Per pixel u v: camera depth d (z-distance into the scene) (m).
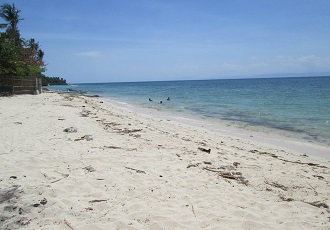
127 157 7.35
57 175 5.71
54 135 9.27
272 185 6.20
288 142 11.45
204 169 6.92
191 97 38.22
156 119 16.88
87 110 17.23
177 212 4.59
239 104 27.19
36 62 39.53
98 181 5.56
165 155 7.83
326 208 5.23
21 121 11.43
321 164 8.41
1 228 3.77
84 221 4.10
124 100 33.97
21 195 4.70
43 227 3.87
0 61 23.12
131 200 4.89
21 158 6.60
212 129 14.19
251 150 9.65
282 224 4.49
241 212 4.76
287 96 36.47
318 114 19.02
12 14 38.09
